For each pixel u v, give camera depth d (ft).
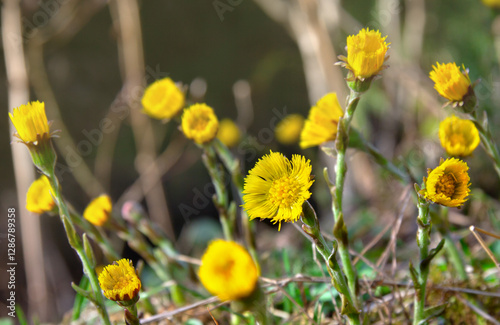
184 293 3.07
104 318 2.58
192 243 5.07
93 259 2.58
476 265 2.88
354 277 2.56
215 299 2.81
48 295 4.49
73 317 2.94
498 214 3.39
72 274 6.01
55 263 5.07
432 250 2.52
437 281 2.89
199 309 2.96
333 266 2.49
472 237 3.23
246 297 2.34
